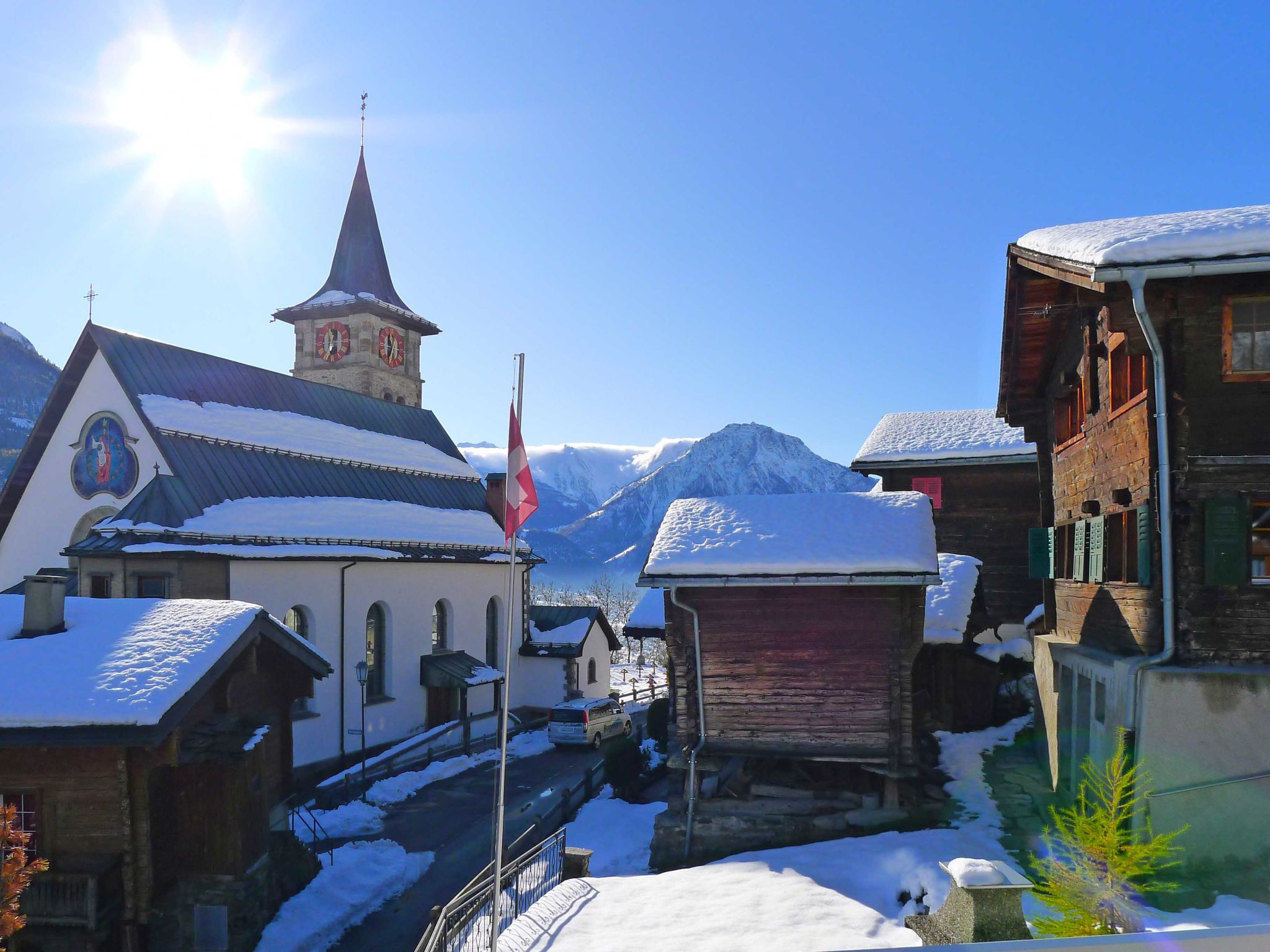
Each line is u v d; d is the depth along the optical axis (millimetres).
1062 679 17609
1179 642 12875
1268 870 11938
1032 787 17969
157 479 27672
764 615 17047
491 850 21000
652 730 29219
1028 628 24781
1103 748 14258
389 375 51781
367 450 39219
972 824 16031
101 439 30125
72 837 13945
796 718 16875
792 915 11969
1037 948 3488
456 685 33719
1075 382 18016
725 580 16422
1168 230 12852
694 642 17328
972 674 22781
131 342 31281
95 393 30469
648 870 17391
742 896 13070
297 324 51656
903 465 29531
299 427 36312
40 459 31547
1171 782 12438
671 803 17547
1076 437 18062
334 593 30297
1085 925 9148
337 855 19703
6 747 13531
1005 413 21594
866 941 10766
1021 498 29016
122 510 26984
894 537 16719
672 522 18328
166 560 25672
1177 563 12914
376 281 52000
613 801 23766
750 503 18609
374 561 32062
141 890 13961
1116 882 9859
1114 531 15617
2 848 10828
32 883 13414
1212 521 12719
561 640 42219
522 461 12195
